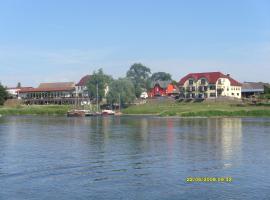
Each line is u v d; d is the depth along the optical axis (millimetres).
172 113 155125
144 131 85375
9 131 88312
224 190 32469
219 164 43344
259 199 30078
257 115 148625
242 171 39469
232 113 149750
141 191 32344
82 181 35688
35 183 35031
